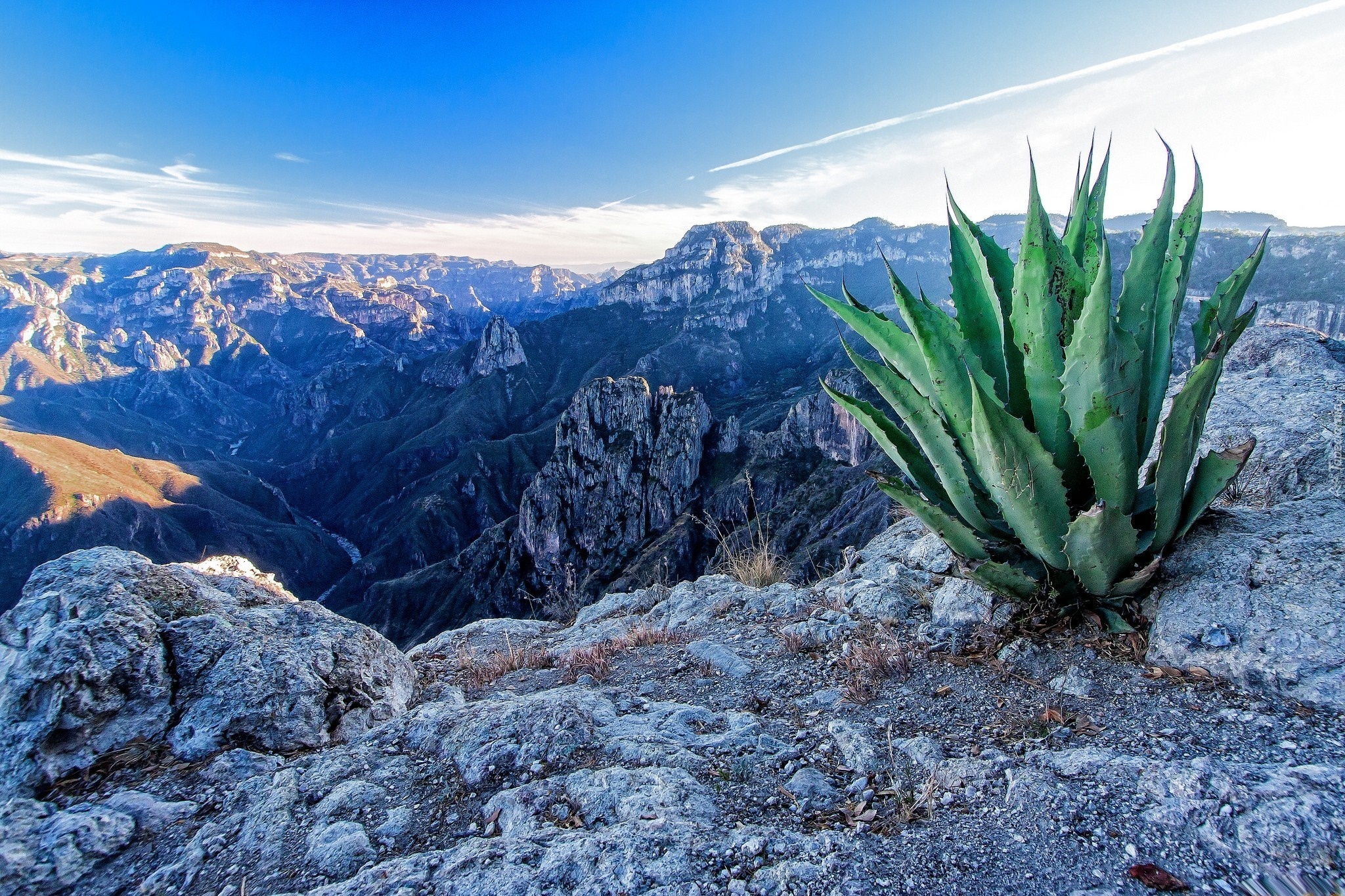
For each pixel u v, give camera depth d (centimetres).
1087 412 303
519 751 328
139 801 337
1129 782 242
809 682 409
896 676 382
